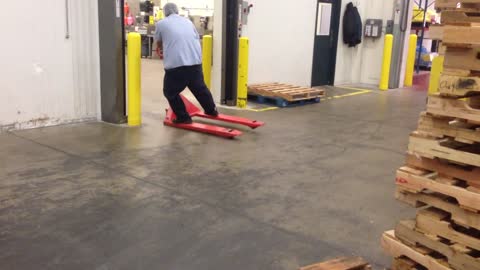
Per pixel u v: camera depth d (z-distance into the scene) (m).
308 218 3.29
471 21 2.16
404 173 2.40
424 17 12.01
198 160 4.51
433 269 2.29
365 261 2.50
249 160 4.59
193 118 6.38
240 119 5.97
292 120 6.57
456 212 2.23
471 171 2.17
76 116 5.82
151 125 5.89
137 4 15.19
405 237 2.45
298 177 4.15
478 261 2.13
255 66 8.20
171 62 5.48
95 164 4.26
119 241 2.84
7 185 3.66
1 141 4.86
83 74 5.76
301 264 2.66
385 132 6.07
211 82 7.59
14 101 5.22
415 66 14.10
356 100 8.61
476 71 2.13
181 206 3.39
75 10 5.52
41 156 4.43
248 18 7.76
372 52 10.73
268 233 3.03
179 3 14.40
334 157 4.83
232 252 2.76
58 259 2.61
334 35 10.16
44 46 5.34
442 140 2.29
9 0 4.96
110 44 5.62
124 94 5.86
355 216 3.35
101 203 3.39
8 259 2.58
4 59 5.04
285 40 8.73
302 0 8.89
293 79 9.19
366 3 10.57
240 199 3.57
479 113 2.09
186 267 2.58
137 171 4.11
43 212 3.20
